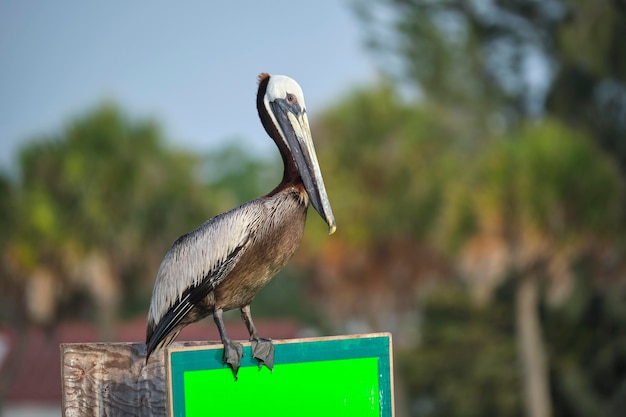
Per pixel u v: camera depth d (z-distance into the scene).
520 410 27.69
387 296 28.19
